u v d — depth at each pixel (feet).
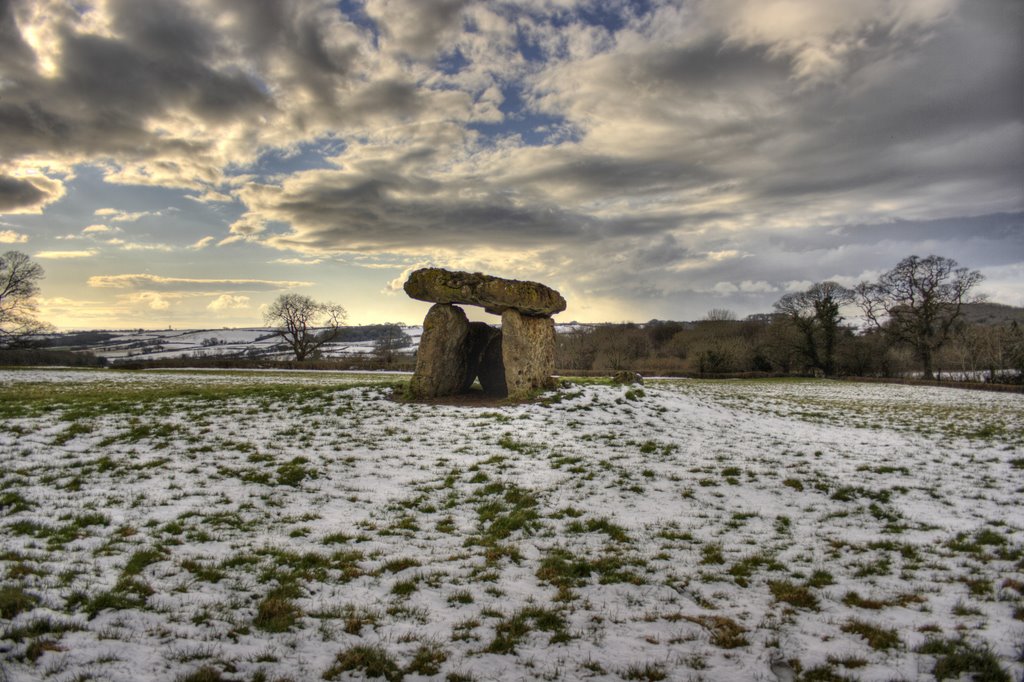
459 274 75.61
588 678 19.06
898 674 19.52
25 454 44.75
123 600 22.26
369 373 180.34
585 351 271.90
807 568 29.76
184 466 44.01
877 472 50.98
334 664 19.07
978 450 63.26
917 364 248.93
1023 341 205.77
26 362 202.28
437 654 20.01
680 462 51.60
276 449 49.62
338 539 32.19
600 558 30.30
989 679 18.97
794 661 20.39
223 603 23.12
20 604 20.45
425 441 54.75
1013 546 32.96
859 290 230.27
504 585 26.84
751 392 143.13
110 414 57.98
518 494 41.11
